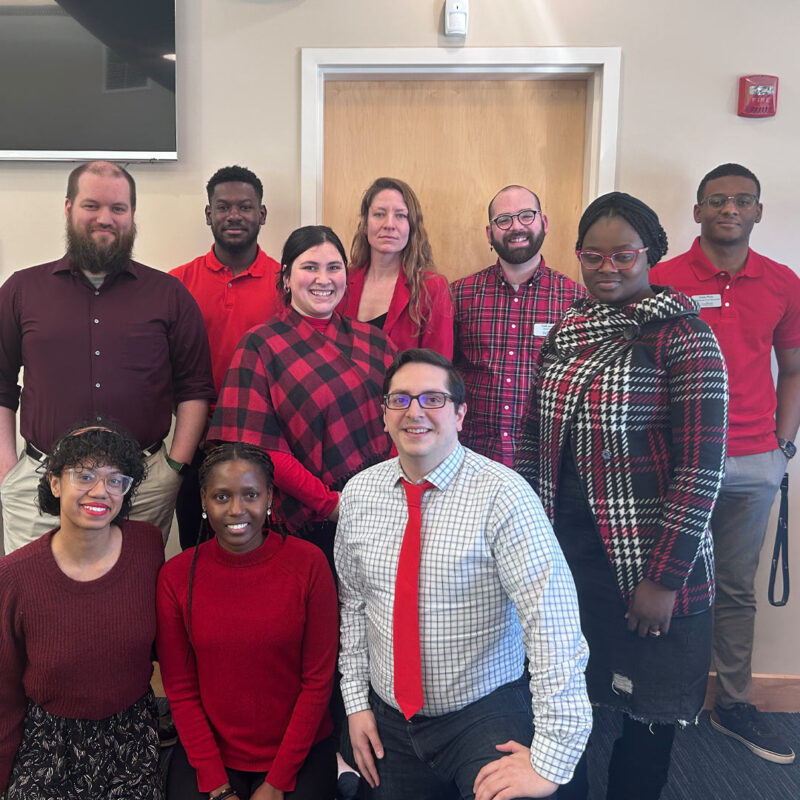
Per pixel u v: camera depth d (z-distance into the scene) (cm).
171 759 157
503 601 136
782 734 230
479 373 224
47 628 141
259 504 147
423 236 216
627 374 142
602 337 150
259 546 152
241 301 224
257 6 234
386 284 219
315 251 175
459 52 234
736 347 218
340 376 175
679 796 194
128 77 233
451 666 135
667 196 237
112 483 142
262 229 243
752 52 231
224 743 151
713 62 232
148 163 239
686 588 143
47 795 141
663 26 231
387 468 147
